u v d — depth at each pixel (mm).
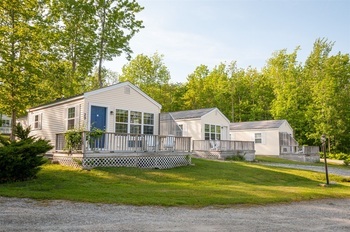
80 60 23938
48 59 20781
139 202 7988
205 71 54156
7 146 10625
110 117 16266
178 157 16734
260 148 33719
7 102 19625
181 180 12828
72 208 7023
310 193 11531
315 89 38969
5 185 9781
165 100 45938
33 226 5379
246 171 16734
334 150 39719
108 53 24344
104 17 24078
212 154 24016
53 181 10664
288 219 7098
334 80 38188
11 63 18422
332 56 40906
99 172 12516
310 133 40625
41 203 7402
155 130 18438
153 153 15555
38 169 11195
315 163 29891
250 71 53750
